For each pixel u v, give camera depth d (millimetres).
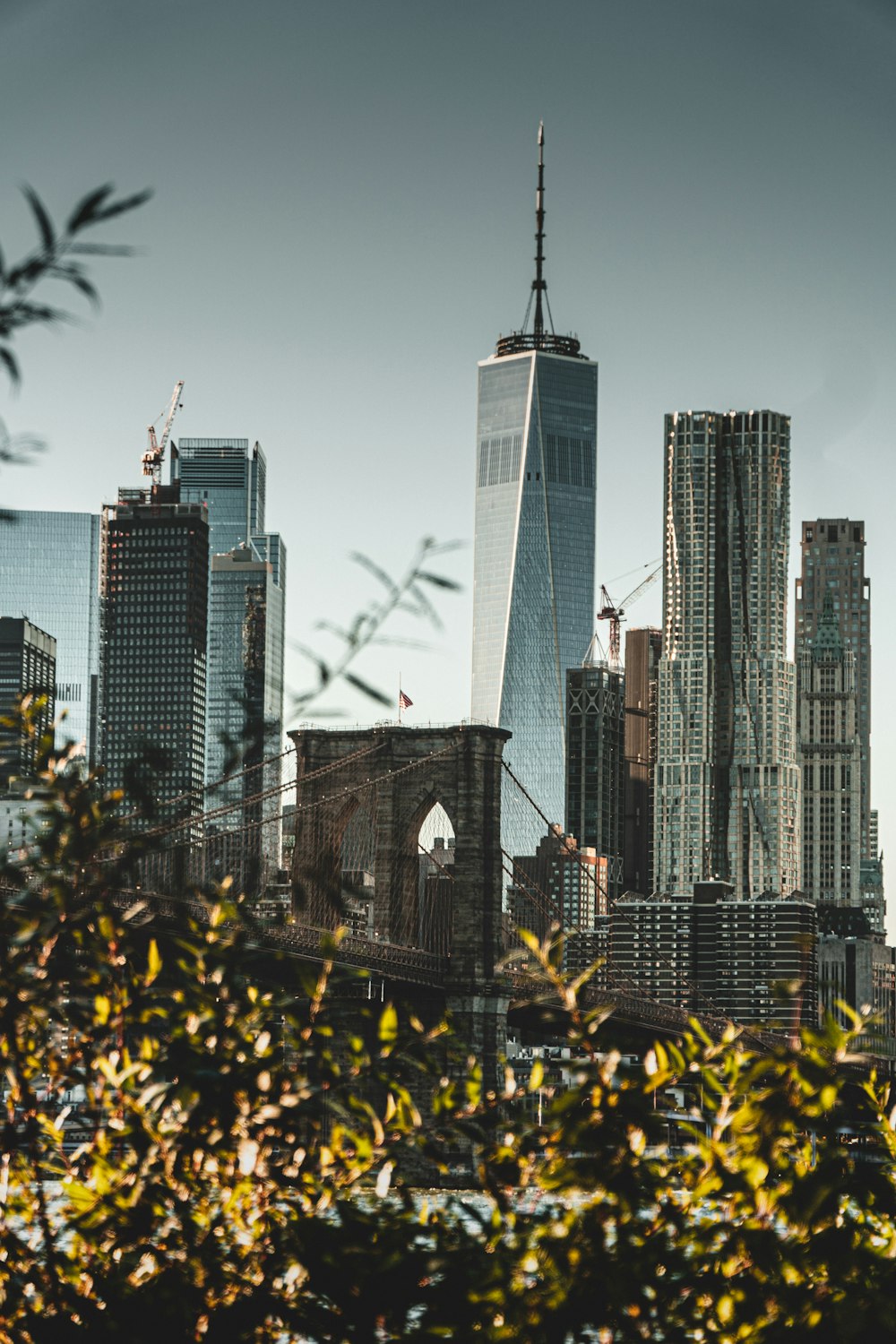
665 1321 18078
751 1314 18141
